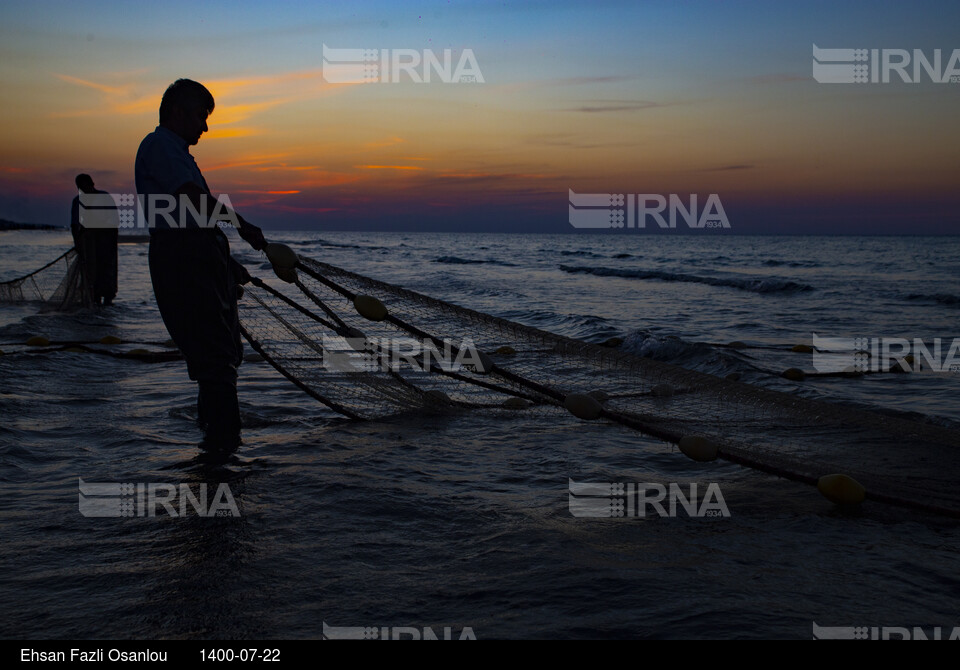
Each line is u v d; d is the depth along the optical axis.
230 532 2.81
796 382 6.82
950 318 14.67
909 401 6.07
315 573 2.44
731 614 2.16
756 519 3.08
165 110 4.02
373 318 3.95
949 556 2.69
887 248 77.62
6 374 6.17
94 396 5.55
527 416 5.13
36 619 2.10
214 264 4.00
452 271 30.81
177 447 4.11
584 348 4.60
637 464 3.95
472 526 2.93
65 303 12.02
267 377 6.64
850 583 2.42
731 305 17.23
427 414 5.17
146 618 2.11
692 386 4.23
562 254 55.97
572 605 2.22
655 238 140.12
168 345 8.64
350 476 3.58
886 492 3.18
